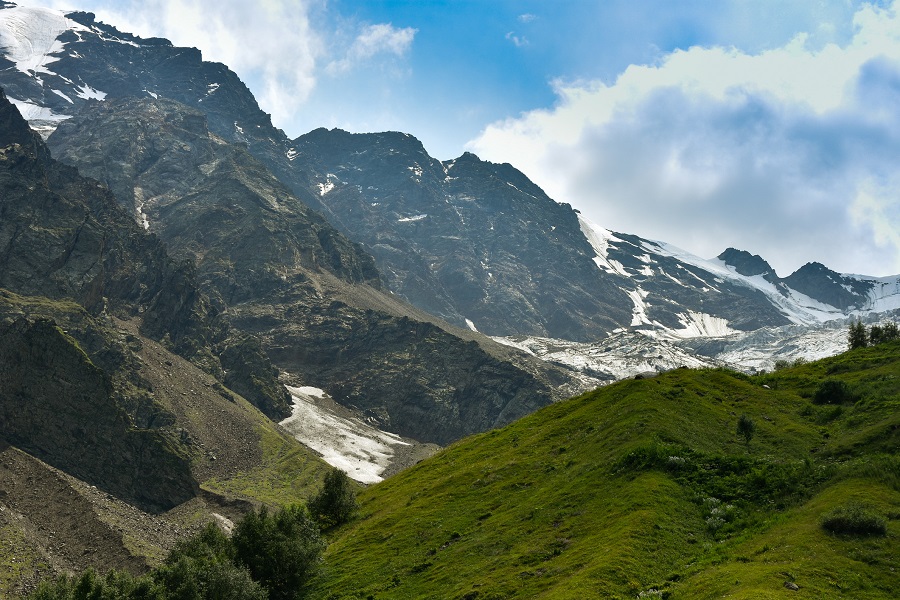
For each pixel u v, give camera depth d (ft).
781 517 202.49
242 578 262.88
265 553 277.23
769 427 291.17
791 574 164.76
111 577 302.66
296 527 294.05
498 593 200.13
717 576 173.27
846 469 218.38
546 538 226.58
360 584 249.96
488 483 301.84
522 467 303.68
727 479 234.38
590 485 252.42
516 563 216.54
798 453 260.62
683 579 180.04
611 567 186.09
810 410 311.88
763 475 229.04
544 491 267.18
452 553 245.04
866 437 250.78
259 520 295.89
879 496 195.52
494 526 253.65
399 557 260.62
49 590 300.40
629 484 239.91
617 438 279.28
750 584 162.81
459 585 218.18
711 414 303.68
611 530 211.61
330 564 280.51
